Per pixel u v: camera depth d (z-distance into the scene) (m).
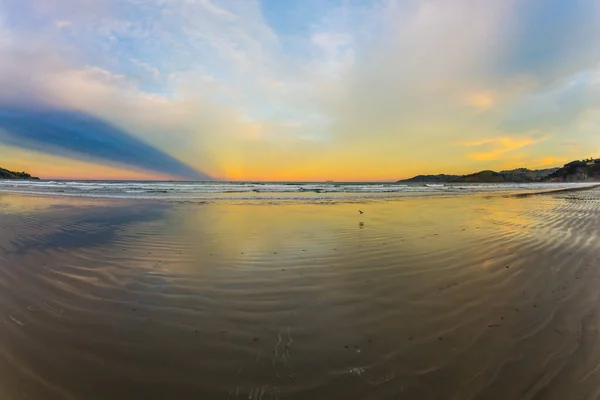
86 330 3.30
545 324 3.42
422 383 2.46
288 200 20.47
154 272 5.21
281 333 3.25
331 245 7.15
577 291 4.37
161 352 2.90
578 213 13.09
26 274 5.10
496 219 11.42
